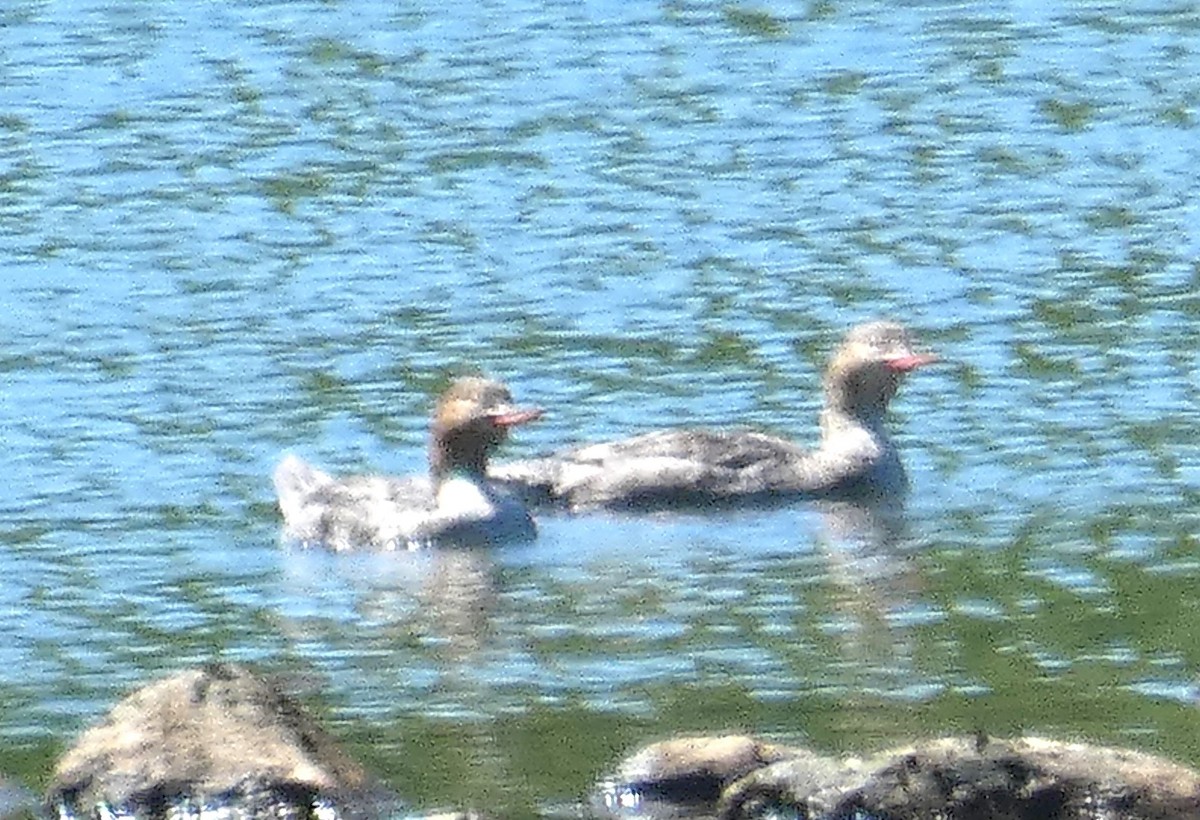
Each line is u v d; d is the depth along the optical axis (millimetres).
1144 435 25609
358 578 23219
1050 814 16562
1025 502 24250
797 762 17016
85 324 29297
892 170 33438
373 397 27344
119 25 39500
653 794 17453
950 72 36812
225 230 32156
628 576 23219
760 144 34438
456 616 22078
